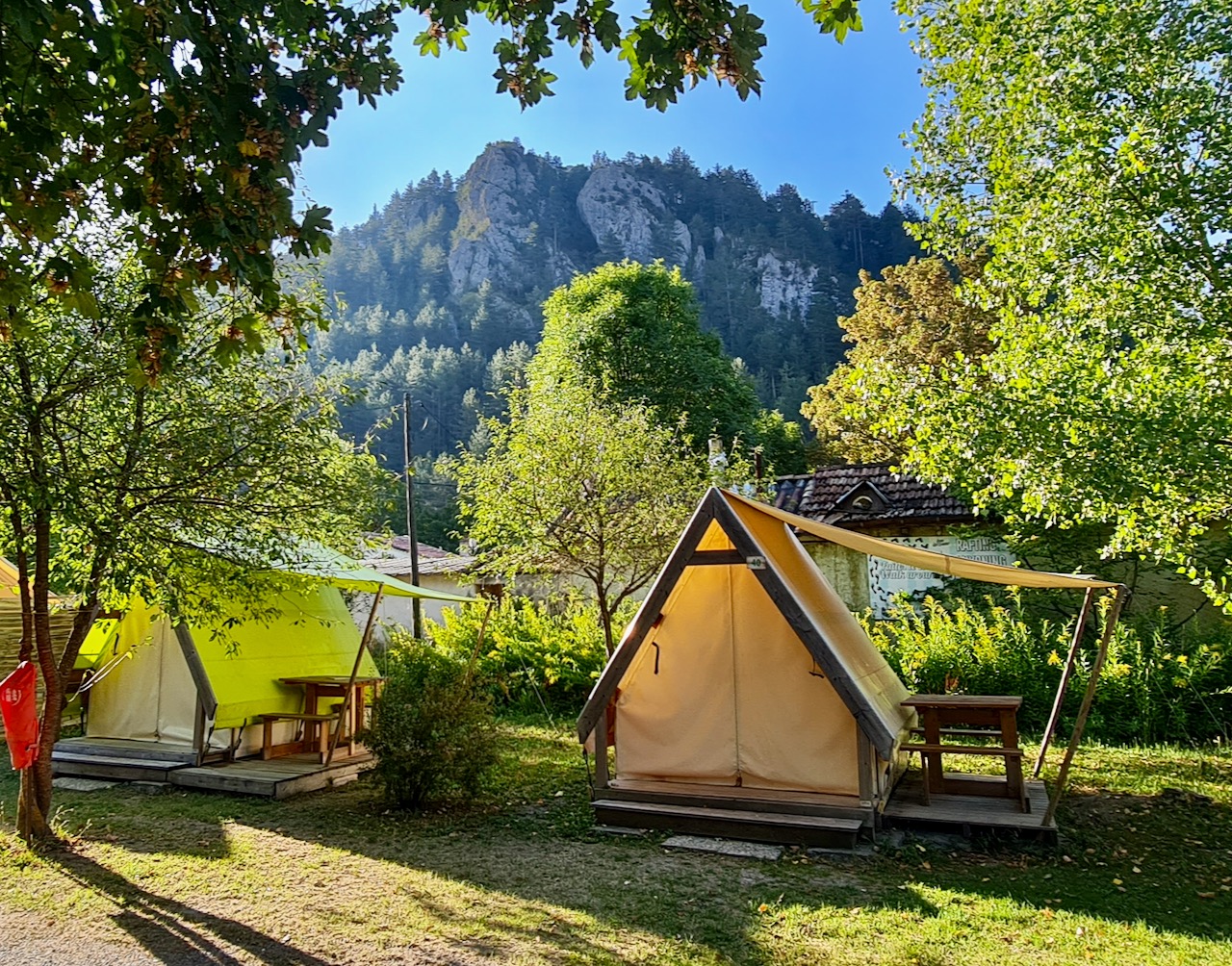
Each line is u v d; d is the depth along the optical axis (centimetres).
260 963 494
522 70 480
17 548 728
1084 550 1464
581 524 1352
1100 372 876
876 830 736
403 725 864
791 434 4159
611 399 2639
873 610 1694
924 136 1177
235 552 789
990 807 771
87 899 604
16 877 650
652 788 788
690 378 3195
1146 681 1120
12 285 428
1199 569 1170
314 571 897
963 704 795
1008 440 928
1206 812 802
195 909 582
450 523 4366
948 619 1302
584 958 491
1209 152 869
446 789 853
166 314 443
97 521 670
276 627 1125
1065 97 962
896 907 566
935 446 997
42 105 400
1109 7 934
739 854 689
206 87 385
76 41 396
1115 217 902
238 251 413
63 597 862
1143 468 830
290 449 788
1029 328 977
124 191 425
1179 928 534
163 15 365
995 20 1045
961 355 1044
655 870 654
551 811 856
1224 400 818
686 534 774
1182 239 893
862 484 1728
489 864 679
